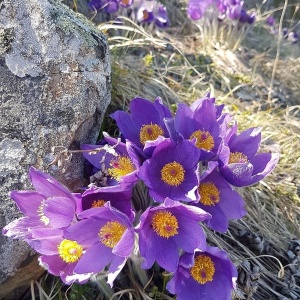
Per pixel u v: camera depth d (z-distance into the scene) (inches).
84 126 11.2
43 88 10.6
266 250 14.3
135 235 10.0
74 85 10.8
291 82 22.3
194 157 10.3
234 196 10.5
